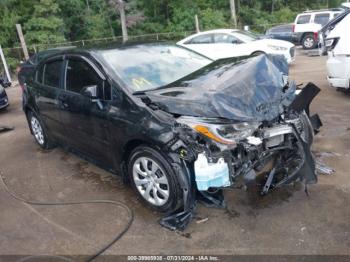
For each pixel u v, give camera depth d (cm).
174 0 2880
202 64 433
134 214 339
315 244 275
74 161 487
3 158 529
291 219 307
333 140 470
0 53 1588
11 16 2223
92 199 375
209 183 291
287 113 326
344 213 309
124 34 2650
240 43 1100
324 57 1334
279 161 335
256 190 353
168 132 298
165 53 427
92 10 2822
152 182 331
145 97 330
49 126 502
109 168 396
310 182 319
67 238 312
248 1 3431
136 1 2906
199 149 293
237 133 292
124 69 373
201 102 296
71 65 424
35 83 518
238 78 328
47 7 2334
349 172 379
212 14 2864
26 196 397
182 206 317
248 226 304
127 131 330
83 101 393
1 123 750
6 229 333
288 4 3769
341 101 648
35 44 2180
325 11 1683
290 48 1123
